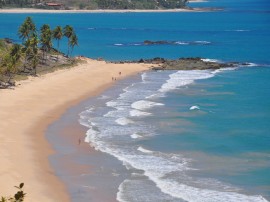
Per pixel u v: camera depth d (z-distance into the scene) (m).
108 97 102.44
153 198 51.56
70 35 160.00
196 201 50.88
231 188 54.56
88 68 136.38
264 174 58.72
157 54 176.88
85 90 108.81
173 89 111.81
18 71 118.88
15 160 61.59
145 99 100.50
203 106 94.06
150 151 66.81
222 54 174.12
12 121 79.81
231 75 131.62
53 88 107.75
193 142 70.88
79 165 61.19
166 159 63.72
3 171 57.31
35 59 120.88
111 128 77.94
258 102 97.50
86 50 187.62
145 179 56.75
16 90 102.50
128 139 72.12
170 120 83.19
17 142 69.12
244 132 76.00
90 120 82.88
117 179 56.75
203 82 121.00
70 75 123.94
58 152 66.06
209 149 67.94
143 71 137.62
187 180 56.66
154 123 81.06
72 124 80.19
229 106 94.12
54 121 81.88
